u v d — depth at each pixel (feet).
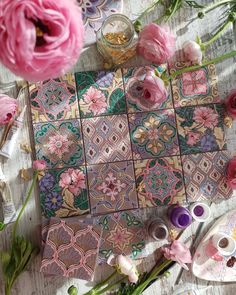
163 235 1.81
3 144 1.76
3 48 1.17
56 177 1.80
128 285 1.82
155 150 1.87
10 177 1.78
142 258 1.85
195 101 1.90
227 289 1.92
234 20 1.84
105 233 1.82
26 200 1.70
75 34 1.19
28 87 1.79
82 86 1.83
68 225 1.74
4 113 1.66
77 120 1.82
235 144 1.92
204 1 1.91
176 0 1.80
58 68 1.24
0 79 1.78
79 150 1.82
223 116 1.91
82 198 1.81
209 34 1.92
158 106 1.87
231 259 1.90
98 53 1.84
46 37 1.16
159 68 1.88
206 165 1.90
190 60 1.88
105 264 1.82
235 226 1.90
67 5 1.17
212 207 1.91
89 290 1.81
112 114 1.84
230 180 1.86
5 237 1.77
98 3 1.83
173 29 1.90
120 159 1.84
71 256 1.73
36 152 1.79
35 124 1.79
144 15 1.86
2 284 1.77
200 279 1.90
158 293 1.86
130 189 1.84
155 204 1.85
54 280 1.80
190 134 1.89
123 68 1.85
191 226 1.89
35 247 1.78
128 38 1.76
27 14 1.14
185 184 1.88
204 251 1.88
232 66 1.93
